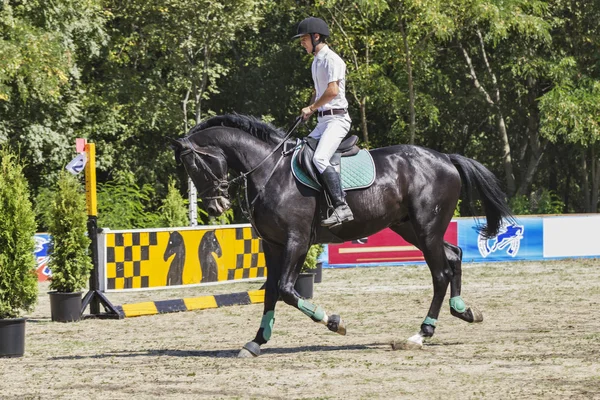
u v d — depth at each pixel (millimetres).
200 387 7742
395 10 29906
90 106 32500
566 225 23750
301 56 36844
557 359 8773
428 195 9922
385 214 9719
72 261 13797
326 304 15125
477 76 37500
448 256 10414
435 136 39812
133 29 33219
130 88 32469
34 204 28500
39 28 26375
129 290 15234
